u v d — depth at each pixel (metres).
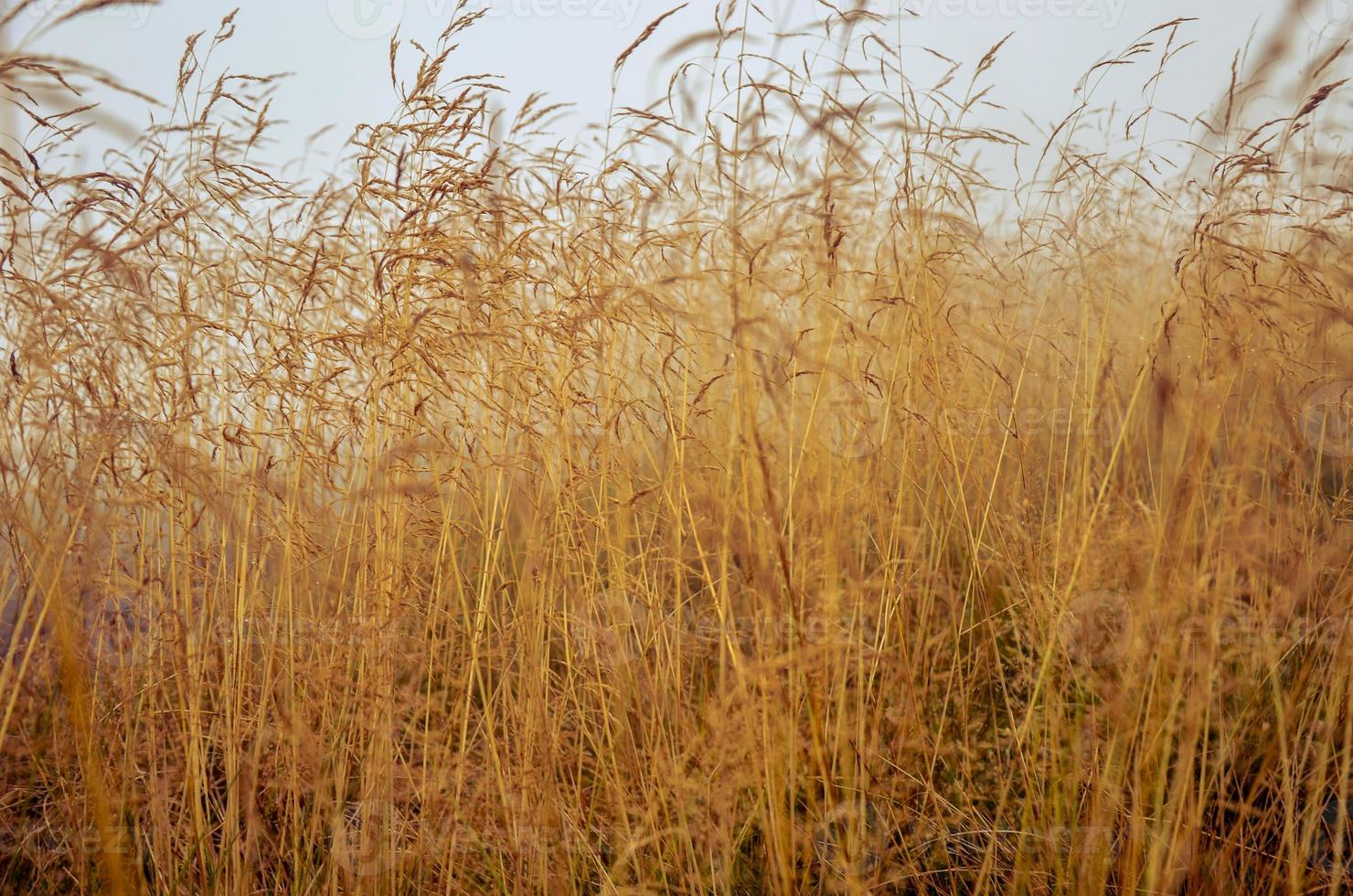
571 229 2.08
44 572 1.56
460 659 2.02
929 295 2.03
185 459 1.69
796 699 1.60
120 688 1.79
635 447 2.11
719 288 1.81
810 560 1.75
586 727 1.90
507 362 1.84
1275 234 2.21
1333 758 1.67
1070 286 2.48
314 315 2.12
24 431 1.71
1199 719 1.59
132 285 1.77
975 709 2.15
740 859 1.82
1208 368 1.77
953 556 2.65
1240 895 1.61
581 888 1.77
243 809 1.78
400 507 1.85
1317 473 2.03
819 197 1.92
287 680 1.77
